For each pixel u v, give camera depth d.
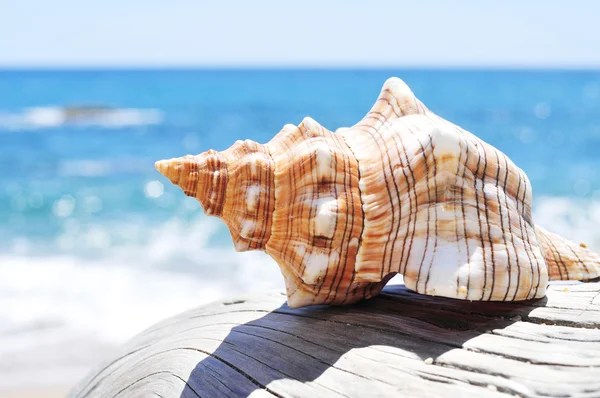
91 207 1.21
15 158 1.83
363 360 0.21
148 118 3.02
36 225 1.07
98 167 1.68
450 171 0.22
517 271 0.21
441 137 0.22
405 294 0.25
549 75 8.27
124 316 0.59
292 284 0.24
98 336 0.54
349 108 3.43
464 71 10.67
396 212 0.22
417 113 0.24
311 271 0.23
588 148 1.99
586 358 0.19
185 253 0.84
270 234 0.23
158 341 0.26
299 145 0.23
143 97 4.26
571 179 1.46
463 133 0.23
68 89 5.00
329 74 8.59
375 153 0.23
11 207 1.21
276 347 0.22
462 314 0.22
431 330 0.22
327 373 0.21
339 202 0.22
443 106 3.61
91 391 0.26
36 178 1.52
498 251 0.21
